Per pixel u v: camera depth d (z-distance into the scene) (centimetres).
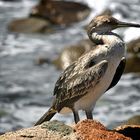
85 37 2475
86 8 2780
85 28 2592
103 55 922
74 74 947
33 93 1858
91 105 949
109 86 968
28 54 2267
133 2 2892
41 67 2103
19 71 2073
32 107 1748
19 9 2873
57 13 2700
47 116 976
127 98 1805
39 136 844
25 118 1672
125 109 1717
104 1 2861
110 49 922
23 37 2475
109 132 852
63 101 955
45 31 2538
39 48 2341
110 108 1725
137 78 1950
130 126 932
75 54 2080
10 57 2236
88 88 930
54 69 2073
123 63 941
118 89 1869
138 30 2352
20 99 1814
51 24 2645
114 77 960
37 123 976
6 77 2014
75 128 861
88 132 849
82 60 946
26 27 2548
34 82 1958
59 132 852
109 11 2769
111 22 952
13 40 2441
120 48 924
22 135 847
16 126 1617
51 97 1820
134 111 1703
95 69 920
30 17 2683
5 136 852
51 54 2250
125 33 2334
